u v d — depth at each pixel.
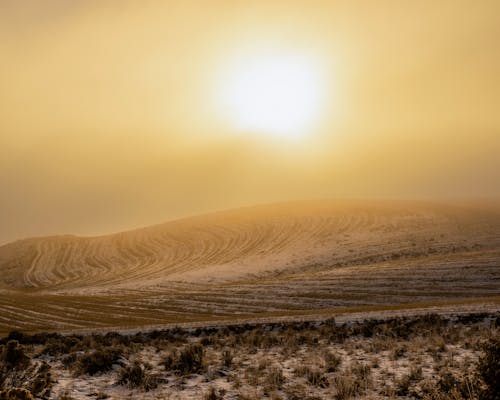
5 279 103.88
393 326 20.94
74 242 137.38
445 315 21.81
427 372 11.31
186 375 12.22
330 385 10.26
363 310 27.56
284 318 25.73
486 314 21.05
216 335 22.52
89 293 66.38
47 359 16.91
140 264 104.69
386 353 14.69
